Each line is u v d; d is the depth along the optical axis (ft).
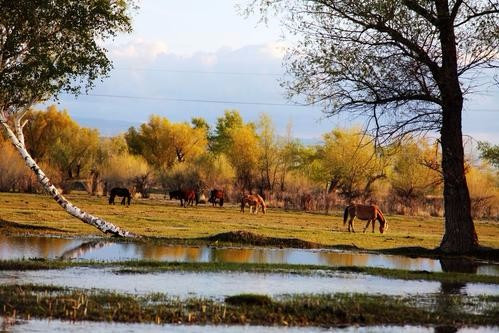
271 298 79.46
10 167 360.07
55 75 148.66
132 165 390.42
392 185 368.89
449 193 142.20
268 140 403.54
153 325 66.69
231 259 125.90
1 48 149.18
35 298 74.38
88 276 94.07
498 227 285.23
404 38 129.80
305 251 148.66
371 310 75.87
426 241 197.26
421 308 79.25
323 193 358.43
